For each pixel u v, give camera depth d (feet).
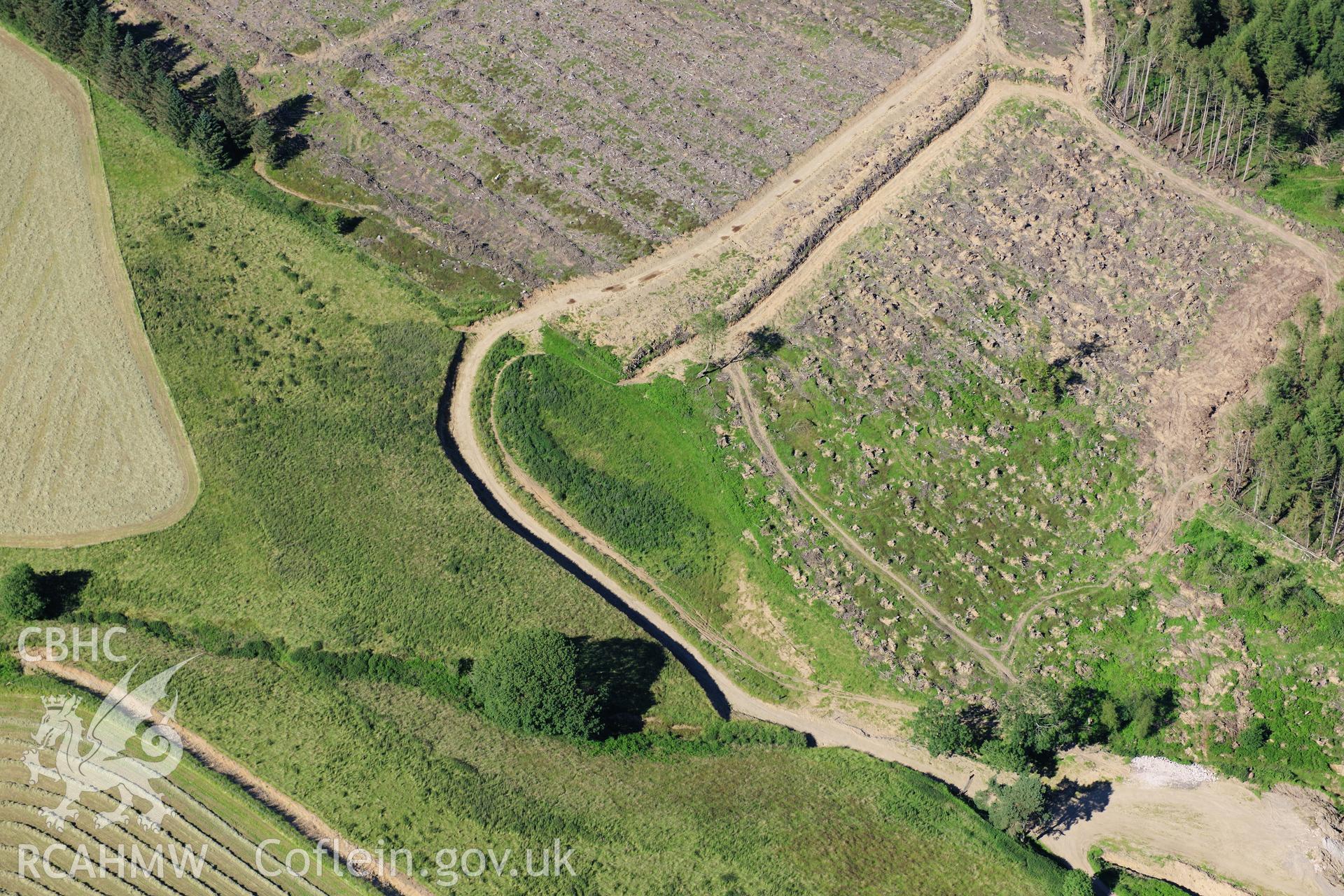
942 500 430.61
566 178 520.01
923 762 383.24
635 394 453.99
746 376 457.68
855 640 406.00
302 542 415.44
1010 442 441.68
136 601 403.75
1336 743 384.27
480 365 464.24
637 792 361.71
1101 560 419.33
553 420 451.12
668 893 334.85
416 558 412.16
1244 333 465.47
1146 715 384.06
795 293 479.41
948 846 351.87
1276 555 415.64
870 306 473.67
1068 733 382.63
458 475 435.12
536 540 428.15
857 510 429.79
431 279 488.44
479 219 507.30
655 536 428.56
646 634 402.31
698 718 387.96
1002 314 471.21
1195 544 419.13
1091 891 338.13
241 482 431.84
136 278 486.38
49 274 487.61
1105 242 492.54
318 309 479.41
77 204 510.99
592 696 373.20
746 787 367.45
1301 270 483.51
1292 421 424.87
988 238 494.18
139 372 460.55
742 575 420.36
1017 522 426.92
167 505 426.92
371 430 444.96
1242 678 393.70
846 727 391.04
